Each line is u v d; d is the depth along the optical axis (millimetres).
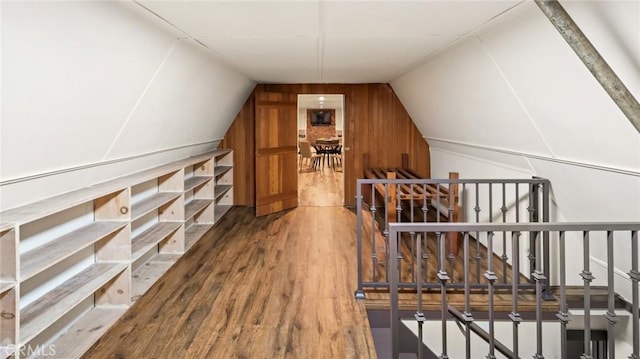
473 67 3166
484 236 4250
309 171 11586
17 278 1853
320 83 6215
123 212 2934
